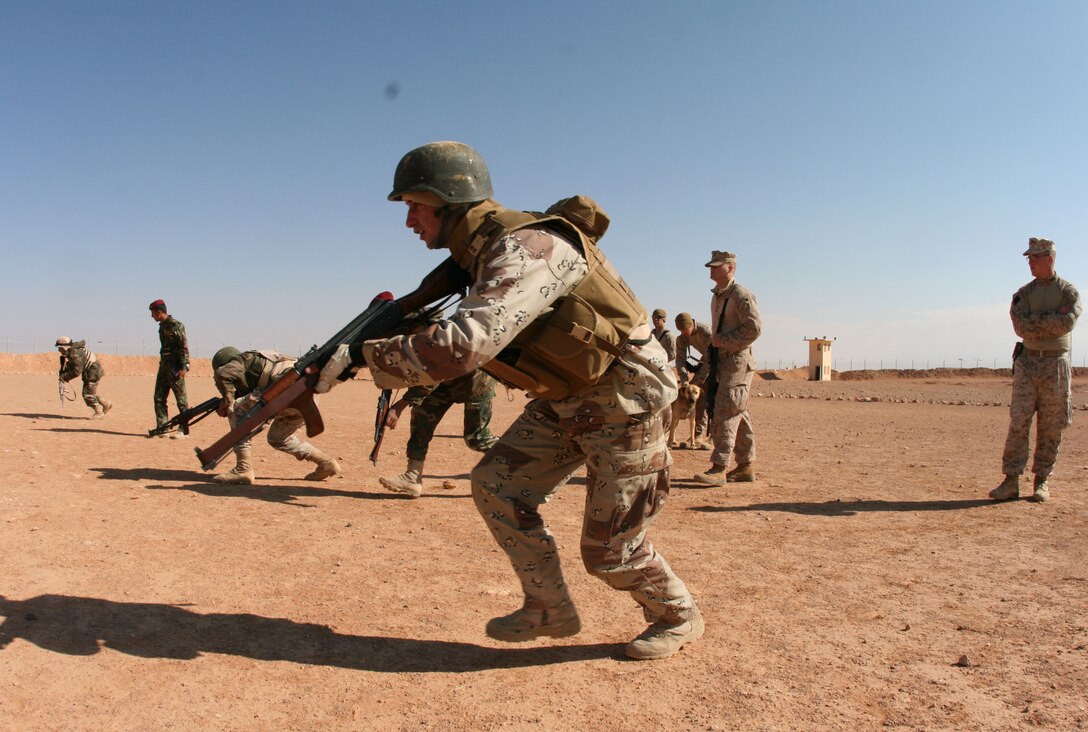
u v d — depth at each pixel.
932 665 3.38
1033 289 6.86
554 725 2.82
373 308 3.19
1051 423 6.89
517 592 4.32
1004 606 4.16
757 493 7.39
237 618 3.83
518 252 2.82
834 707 2.98
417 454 6.99
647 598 3.38
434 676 3.23
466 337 2.71
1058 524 6.07
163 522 5.71
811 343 53.59
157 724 2.78
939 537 5.66
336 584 4.41
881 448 11.30
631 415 3.06
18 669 3.16
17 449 9.34
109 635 3.55
